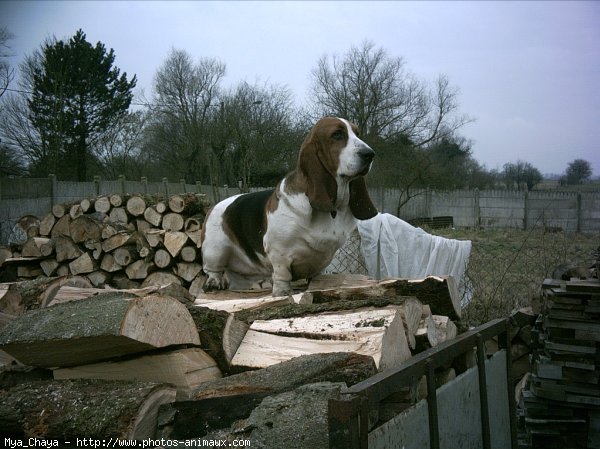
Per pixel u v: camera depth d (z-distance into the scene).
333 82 32.81
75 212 8.62
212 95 37.22
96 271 8.19
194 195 8.41
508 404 3.33
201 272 7.67
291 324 2.94
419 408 2.14
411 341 3.05
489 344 5.39
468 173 39.00
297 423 1.87
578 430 4.36
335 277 4.70
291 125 31.97
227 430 2.03
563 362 4.31
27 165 29.34
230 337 2.71
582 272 5.47
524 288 7.46
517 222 26.64
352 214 4.66
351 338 2.68
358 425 1.65
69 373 2.64
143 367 2.51
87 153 35.50
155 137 37.50
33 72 31.67
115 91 36.06
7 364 3.17
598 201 25.09
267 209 4.68
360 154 4.17
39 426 2.20
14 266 8.62
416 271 6.43
